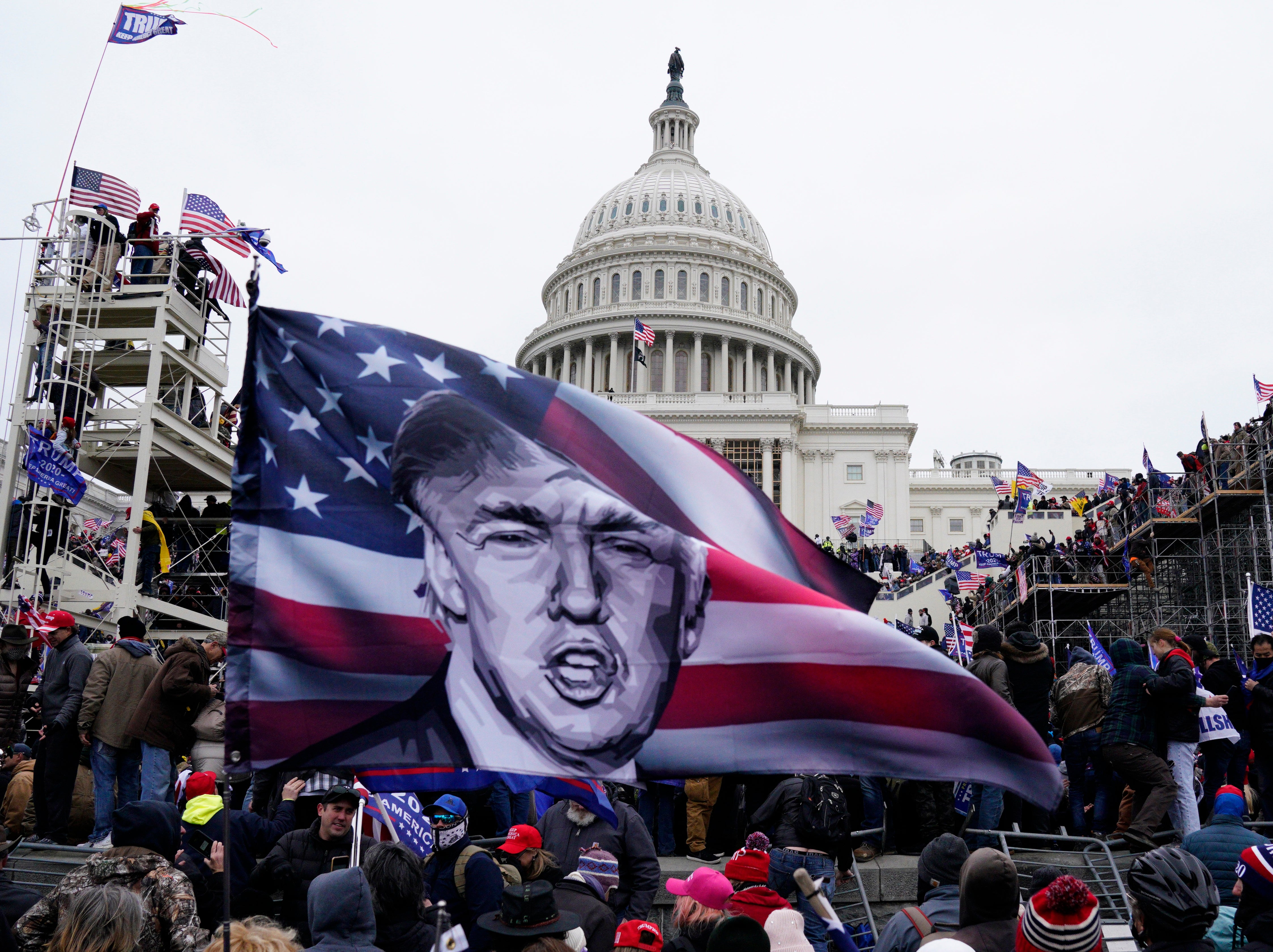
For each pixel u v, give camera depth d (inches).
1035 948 201.5
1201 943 212.5
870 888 414.6
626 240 4407.0
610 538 215.6
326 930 214.2
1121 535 1517.0
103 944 212.8
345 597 211.3
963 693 201.9
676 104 5113.2
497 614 212.4
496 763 204.2
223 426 980.6
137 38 750.5
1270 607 597.9
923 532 3577.8
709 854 446.9
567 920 219.6
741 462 3321.9
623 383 4045.3
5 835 262.2
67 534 830.5
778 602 210.8
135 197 879.7
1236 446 1309.1
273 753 200.8
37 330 838.5
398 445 220.2
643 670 209.5
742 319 4082.2
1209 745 482.9
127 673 422.0
